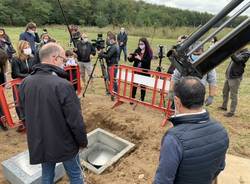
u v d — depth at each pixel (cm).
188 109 144
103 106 567
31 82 223
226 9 136
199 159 140
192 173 143
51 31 2486
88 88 748
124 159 383
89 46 703
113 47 652
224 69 1112
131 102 562
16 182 312
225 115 570
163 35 2083
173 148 138
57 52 225
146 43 577
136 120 502
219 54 143
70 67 571
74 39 722
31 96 223
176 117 146
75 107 222
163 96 503
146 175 345
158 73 496
